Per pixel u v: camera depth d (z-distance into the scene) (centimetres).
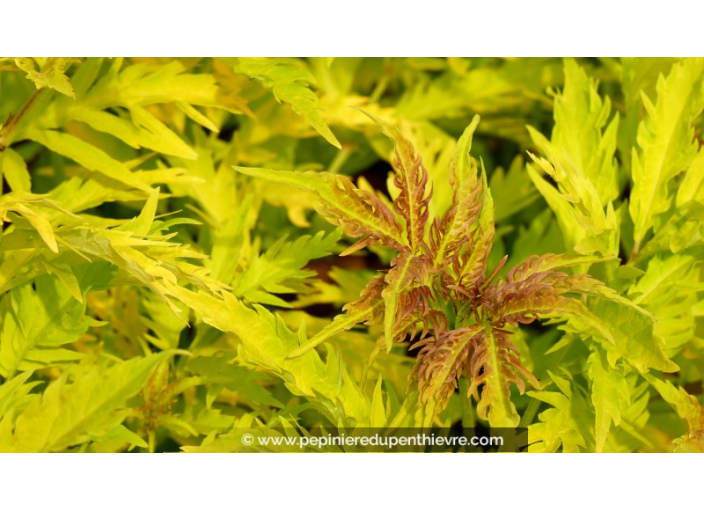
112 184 84
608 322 79
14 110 88
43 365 79
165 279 77
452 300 78
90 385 75
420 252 78
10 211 80
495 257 89
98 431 75
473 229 79
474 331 77
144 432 83
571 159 84
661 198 83
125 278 79
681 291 81
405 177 77
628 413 81
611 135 85
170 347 85
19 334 79
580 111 85
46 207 82
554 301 76
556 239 89
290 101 81
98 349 84
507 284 77
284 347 78
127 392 75
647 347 78
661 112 83
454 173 78
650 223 83
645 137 83
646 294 81
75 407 75
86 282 79
